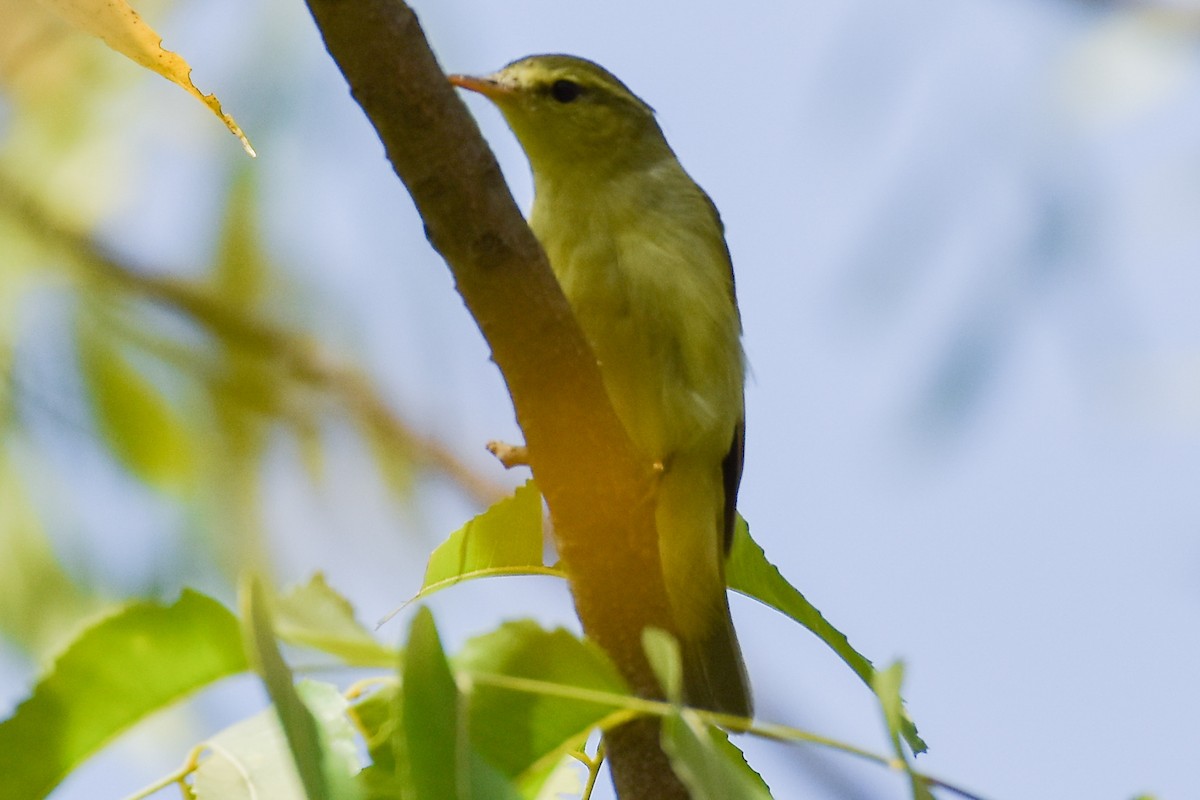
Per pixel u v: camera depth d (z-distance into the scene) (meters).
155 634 3.79
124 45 4.41
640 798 4.96
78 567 10.41
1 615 10.23
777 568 5.69
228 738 4.02
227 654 3.83
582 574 5.38
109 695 3.81
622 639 5.37
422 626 3.51
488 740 3.86
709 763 3.54
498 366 5.29
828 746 3.71
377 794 3.73
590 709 3.87
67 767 3.83
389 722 3.84
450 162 4.95
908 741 4.68
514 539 5.37
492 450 6.45
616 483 5.32
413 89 4.84
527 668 3.90
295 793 3.88
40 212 10.58
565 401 5.26
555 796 4.77
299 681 3.83
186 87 4.46
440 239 5.09
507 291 5.13
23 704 3.76
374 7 4.74
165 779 4.00
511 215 5.08
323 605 3.68
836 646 5.62
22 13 10.14
